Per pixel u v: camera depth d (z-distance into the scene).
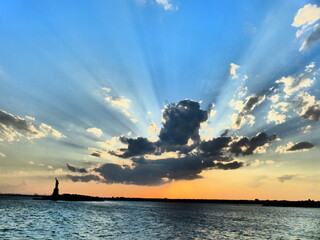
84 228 58.59
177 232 57.19
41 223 64.50
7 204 158.12
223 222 86.38
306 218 118.69
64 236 46.56
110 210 140.38
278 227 74.25
